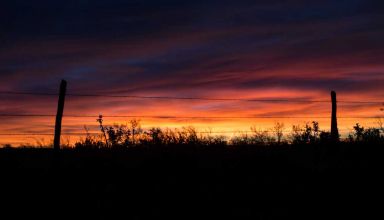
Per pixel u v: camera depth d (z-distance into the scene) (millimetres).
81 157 16766
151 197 13500
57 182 14711
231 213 12094
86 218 11891
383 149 17797
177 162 16422
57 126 16422
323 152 17766
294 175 15602
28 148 18031
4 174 15242
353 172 15656
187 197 13477
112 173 15633
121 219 11750
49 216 12078
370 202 12914
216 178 15258
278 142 18734
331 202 12953
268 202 13000
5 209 12578
